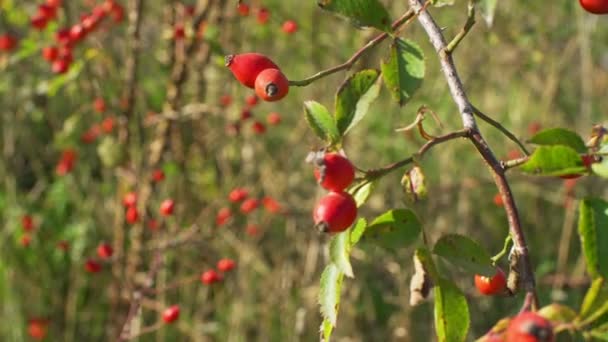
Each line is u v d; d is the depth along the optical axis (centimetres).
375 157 134
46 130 144
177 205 127
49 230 131
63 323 129
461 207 129
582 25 134
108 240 133
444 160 134
